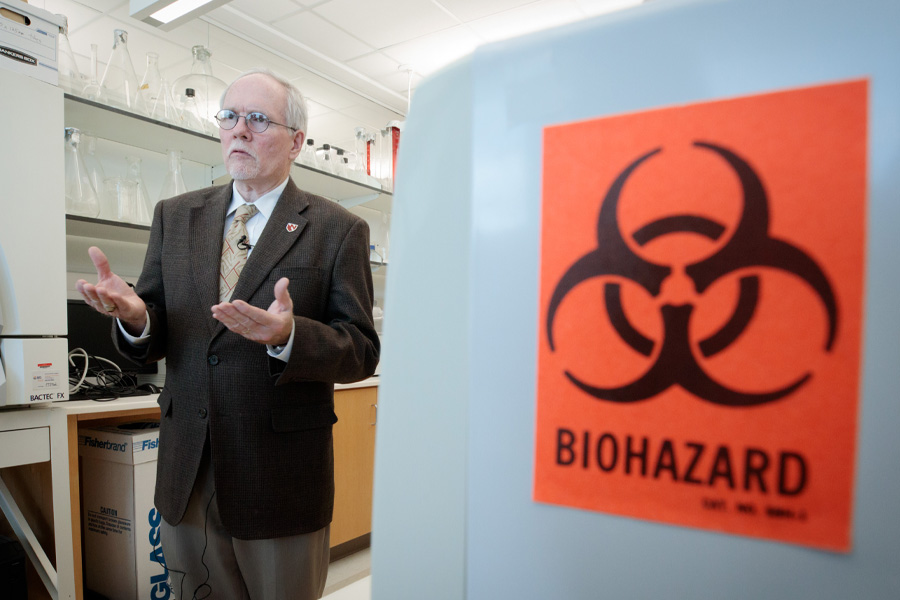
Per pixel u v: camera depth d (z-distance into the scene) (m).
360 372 1.15
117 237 2.21
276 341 0.92
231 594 1.11
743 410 0.25
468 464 0.32
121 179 2.06
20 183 1.50
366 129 3.30
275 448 1.07
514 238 0.31
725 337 0.26
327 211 1.21
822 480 0.24
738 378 0.26
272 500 1.06
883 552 0.23
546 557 0.29
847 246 0.24
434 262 0.33
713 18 0.27
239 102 1.17
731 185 0.26
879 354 0.23
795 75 0.25
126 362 2.24
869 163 0.24
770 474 0.25
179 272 1.15
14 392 1.45
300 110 1.24
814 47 0.25
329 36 3.55
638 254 0.27
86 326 2.13
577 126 0.29
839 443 0.24
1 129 1.48
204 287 1.12
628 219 0.28
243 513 1.04
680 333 0.27
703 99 0.27
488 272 0.31
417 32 3.51
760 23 0.26
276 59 3.77
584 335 0.29
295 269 1.12
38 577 1.65
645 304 0.27
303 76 4.07
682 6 0.27
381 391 0.36
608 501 0.28
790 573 0.25
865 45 0.24
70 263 2.17
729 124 0.26
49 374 1.52
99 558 1.89
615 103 0.28
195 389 1.09
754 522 0.25
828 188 0.24
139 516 1.82
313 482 1.11
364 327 1.16
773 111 0.25
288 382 1.07
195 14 2.36
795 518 0.25
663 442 0.27
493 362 0.31
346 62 3.92
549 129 0.30
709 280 0.26
